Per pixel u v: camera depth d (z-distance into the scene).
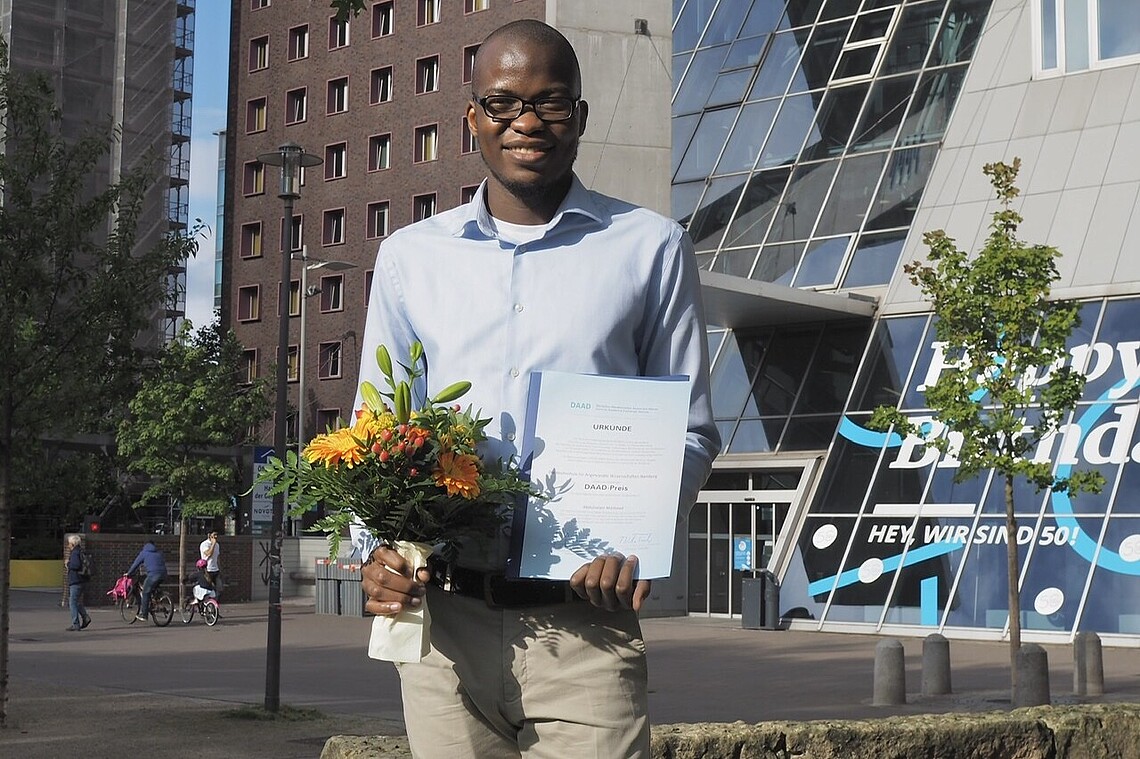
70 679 18.55
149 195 73.75
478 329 2.87
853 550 27.22
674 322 2.93
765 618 27.48
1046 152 29.14
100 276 14.52
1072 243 27.47
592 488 2.71
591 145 36.38
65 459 15.62
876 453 28.03
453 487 2.63
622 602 2.69
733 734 5.29
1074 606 24.22
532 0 55.72
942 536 26.20
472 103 2.90
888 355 29.05
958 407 17.08
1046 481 16.59
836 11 34.66
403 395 2.74
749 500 30.30
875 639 25.34
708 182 34.38
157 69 74.31
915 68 32.41
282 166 16.22
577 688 2.78
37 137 14.23
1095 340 26.23
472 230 2.93
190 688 17.38
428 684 2.87
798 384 30.42
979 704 15.70
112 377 14.83
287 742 12.46
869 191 31.28
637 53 36.94
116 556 39.22
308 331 60.84
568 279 2.87
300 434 50.03
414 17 58.97
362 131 60.28
